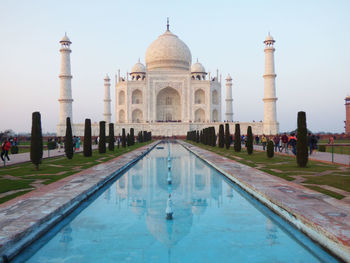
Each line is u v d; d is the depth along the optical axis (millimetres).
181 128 85438
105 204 11750
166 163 25969
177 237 8148
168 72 92312
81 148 47188
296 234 8242
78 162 24641
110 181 16891
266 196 10914
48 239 8070
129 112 92688
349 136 72938
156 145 55469
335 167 19297
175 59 100000
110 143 39219
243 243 7742
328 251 6840
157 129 85250
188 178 17875
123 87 93688
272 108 75438
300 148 19594
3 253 6672
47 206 9820
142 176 18781
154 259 6879
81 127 81938
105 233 8516
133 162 26266
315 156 27859
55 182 14398
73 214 10328
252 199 12352
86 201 12203
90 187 13180
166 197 12969
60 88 77312
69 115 77688
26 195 11461
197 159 29234
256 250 7305
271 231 8586
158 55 100250
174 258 6910
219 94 97375
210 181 16828
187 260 6809
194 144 55312
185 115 92500
